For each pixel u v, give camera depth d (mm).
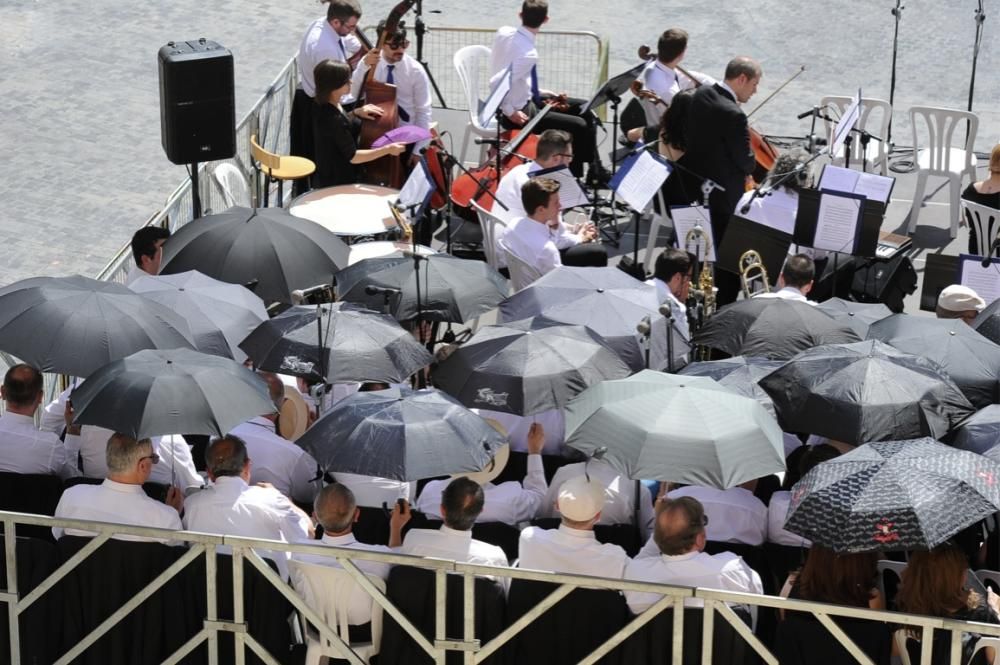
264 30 59281
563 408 23594
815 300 36281
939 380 23500
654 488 25250
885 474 18938
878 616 18703
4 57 56125
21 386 23422
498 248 35438
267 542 19891
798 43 58219
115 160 49594
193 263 29000
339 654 20438
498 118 38875
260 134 40906
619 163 42438
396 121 39969
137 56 56875
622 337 26906
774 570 22672
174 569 20078
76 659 21000
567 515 20484
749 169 36719
